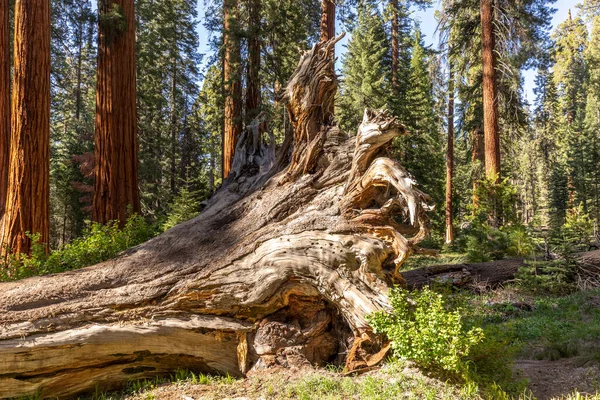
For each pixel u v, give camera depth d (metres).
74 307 5.53
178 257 6.32
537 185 57.38
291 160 7.07
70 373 5.27
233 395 4.98
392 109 25.41
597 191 40.88
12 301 5.41
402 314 5.21
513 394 4.82
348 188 6.25
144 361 5.62
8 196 10.36
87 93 35.09
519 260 11.98
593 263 11.10
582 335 6.78
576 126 48.69
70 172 26.45
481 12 18.56
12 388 4.99
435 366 4.97
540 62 19.33
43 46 10.75
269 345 5.70
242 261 6.12
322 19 16.89
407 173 5.77
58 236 29.70
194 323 5.79
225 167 17.22
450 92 22.50
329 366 5.74
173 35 30.08
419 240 5.77
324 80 6.77
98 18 12.58
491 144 17.80
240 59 16.41
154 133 29.56
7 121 12.58
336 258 5.81
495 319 8.73
